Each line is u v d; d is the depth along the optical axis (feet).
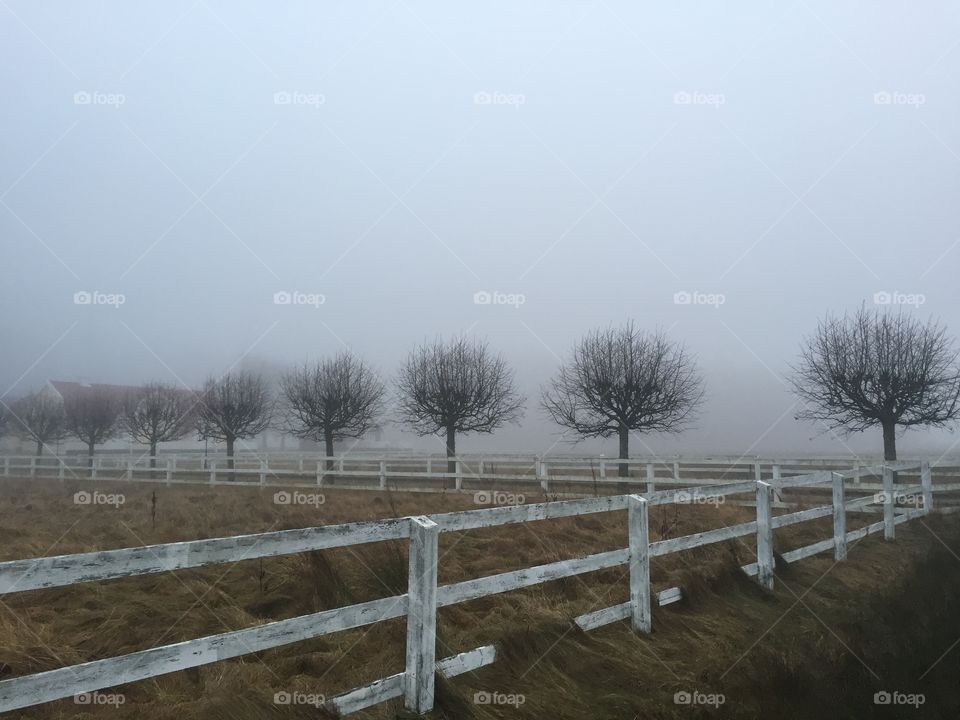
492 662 15.07
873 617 21.47
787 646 18.86
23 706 8.42
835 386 69.21
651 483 56.29
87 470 83.30
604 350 79.15
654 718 14.37
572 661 16.06
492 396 83.25
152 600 20.35
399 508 44.96
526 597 20.66
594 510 17.84
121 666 9.36
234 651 10.53
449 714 12.89
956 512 42.39
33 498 54.44
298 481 73.56
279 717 11.63
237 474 81.71
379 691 12.49
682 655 17.76
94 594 21.03
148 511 43.34
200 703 12.30
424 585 12.94
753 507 46.65
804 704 15.72
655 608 19.88
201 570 23.62
